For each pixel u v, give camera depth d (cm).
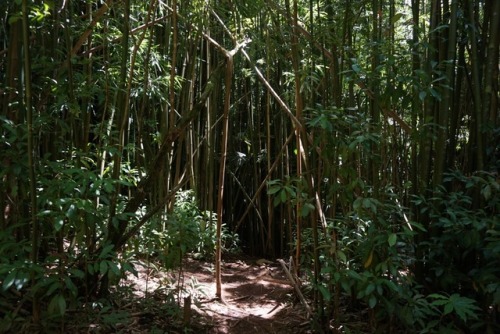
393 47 316
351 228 353
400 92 297
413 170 354
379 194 324
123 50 327
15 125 292
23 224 292
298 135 378
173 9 338
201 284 440
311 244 402
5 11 346
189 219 390
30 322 289
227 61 386
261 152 634
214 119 549
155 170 335
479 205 317
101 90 339
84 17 394
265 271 533
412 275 342
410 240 332
